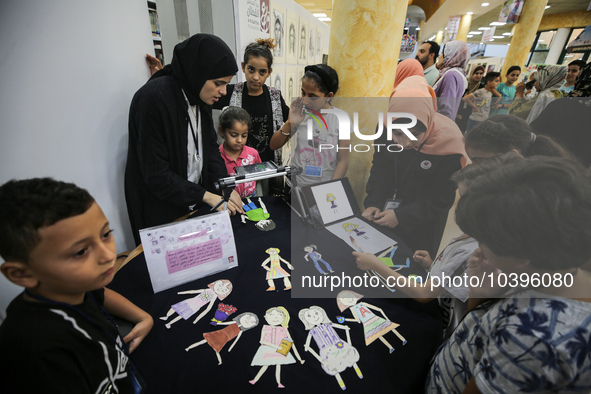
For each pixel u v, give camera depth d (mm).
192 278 934
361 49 1372
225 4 2225
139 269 978
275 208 1379
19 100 1067
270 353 708
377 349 731
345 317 817
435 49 2912
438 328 792
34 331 469
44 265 463
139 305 843
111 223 1452
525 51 5910
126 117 1386
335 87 1288
